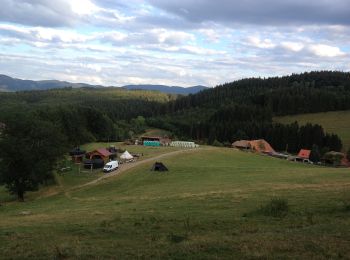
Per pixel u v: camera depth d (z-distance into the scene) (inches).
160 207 1460.4
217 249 729.0
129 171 3599.9
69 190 2960.1
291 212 1125.7
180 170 3454.7
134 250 747.4
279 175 2753.4
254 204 1362.0
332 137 7052.2
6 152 2765.7
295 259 669.9
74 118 5925.2
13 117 2942.9
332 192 1560.0
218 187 2224.4
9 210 2126.0
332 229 866.1
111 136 7440.9
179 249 733.9
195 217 1128.2
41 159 2908.5
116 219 1147.9
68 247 788.6
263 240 786.2
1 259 724.7
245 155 5300.2
